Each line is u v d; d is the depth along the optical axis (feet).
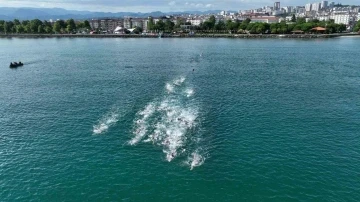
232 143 210.18
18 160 190.90
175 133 225.56
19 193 159.94
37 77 436.76
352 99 312.71
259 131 230.27
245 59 610.65
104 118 258.37
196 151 198.39
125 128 235.81
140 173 174.70
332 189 161.27
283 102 302.25
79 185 165.48
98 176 172.76
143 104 297.74
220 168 179.32
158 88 364.58
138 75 448.24
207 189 161.27
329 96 324.39
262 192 159.12
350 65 526.16
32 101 311.68
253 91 346.33
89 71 483.92
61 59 625.00
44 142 214.48
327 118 256.93
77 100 313.12
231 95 329.52
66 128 237.86
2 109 285.64
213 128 235.61
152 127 237.04
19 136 224.74
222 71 476.54
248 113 269.85
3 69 505.66
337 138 218.18
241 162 185.78
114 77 433.89
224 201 152.66
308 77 426.10
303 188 162.09
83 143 211.61
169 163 184.44
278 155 194.08
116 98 319.88
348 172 175.73
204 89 357.82
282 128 235.81
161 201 152.66
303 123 245.86
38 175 174.91
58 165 184.44
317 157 191.93
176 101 307.99
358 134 224.74
